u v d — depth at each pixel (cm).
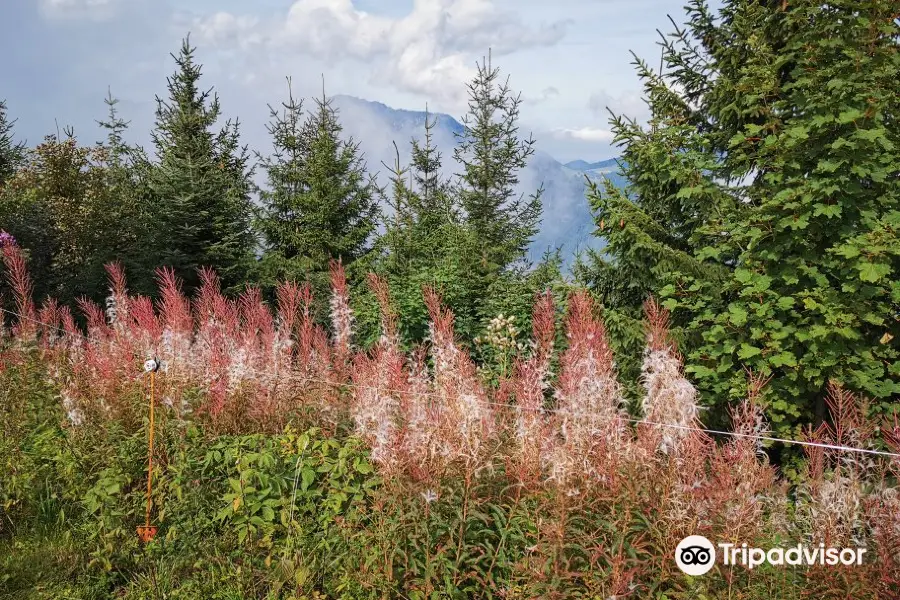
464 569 372
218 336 688
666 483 359
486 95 1549
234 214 1360
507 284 1064
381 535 377
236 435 542
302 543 414
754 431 387
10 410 619
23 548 454
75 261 1425
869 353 576
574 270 871
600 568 337
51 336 826
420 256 1316
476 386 463
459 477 390
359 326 981
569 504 359
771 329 608
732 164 742
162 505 469
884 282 581
